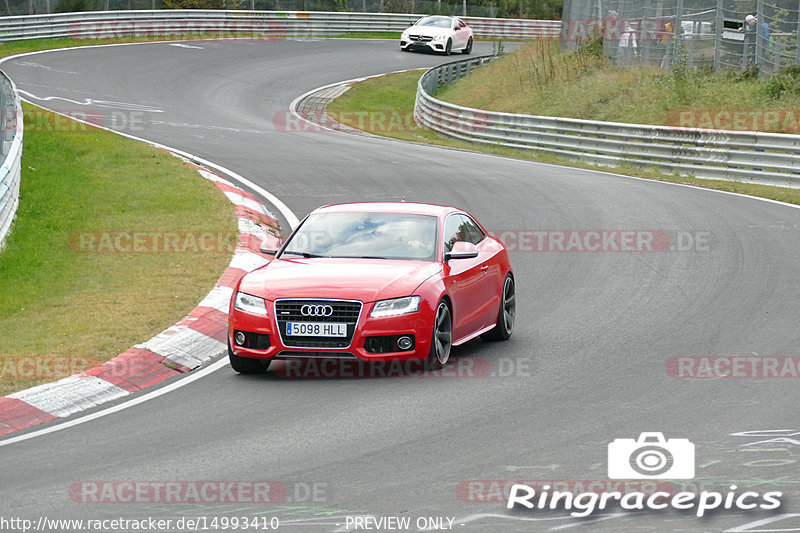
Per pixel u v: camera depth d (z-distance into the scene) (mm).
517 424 21344
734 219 48375
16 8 125812
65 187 50938
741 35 91438
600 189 57125
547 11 189625
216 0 152750
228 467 18953
